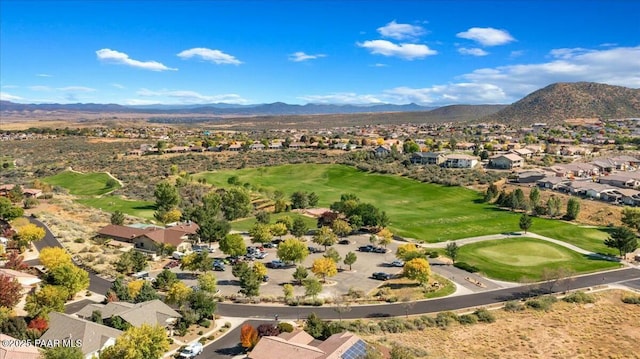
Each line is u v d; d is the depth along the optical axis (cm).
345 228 11419
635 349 6088
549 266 9369
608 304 7569
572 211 12775
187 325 6450
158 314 6450
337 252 9812
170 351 5828
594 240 11100
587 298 7712
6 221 11688
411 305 7462
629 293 8006
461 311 7344
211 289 7525
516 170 18662
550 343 6259
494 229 12094
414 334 6506
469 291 8200
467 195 15775
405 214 13862
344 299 7738
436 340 6322
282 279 8756
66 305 7188
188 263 8769
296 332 5975
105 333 5766
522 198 14062
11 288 6469
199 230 10925
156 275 8888
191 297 6769
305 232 11450
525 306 7475
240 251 9600
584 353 5994
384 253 10400
